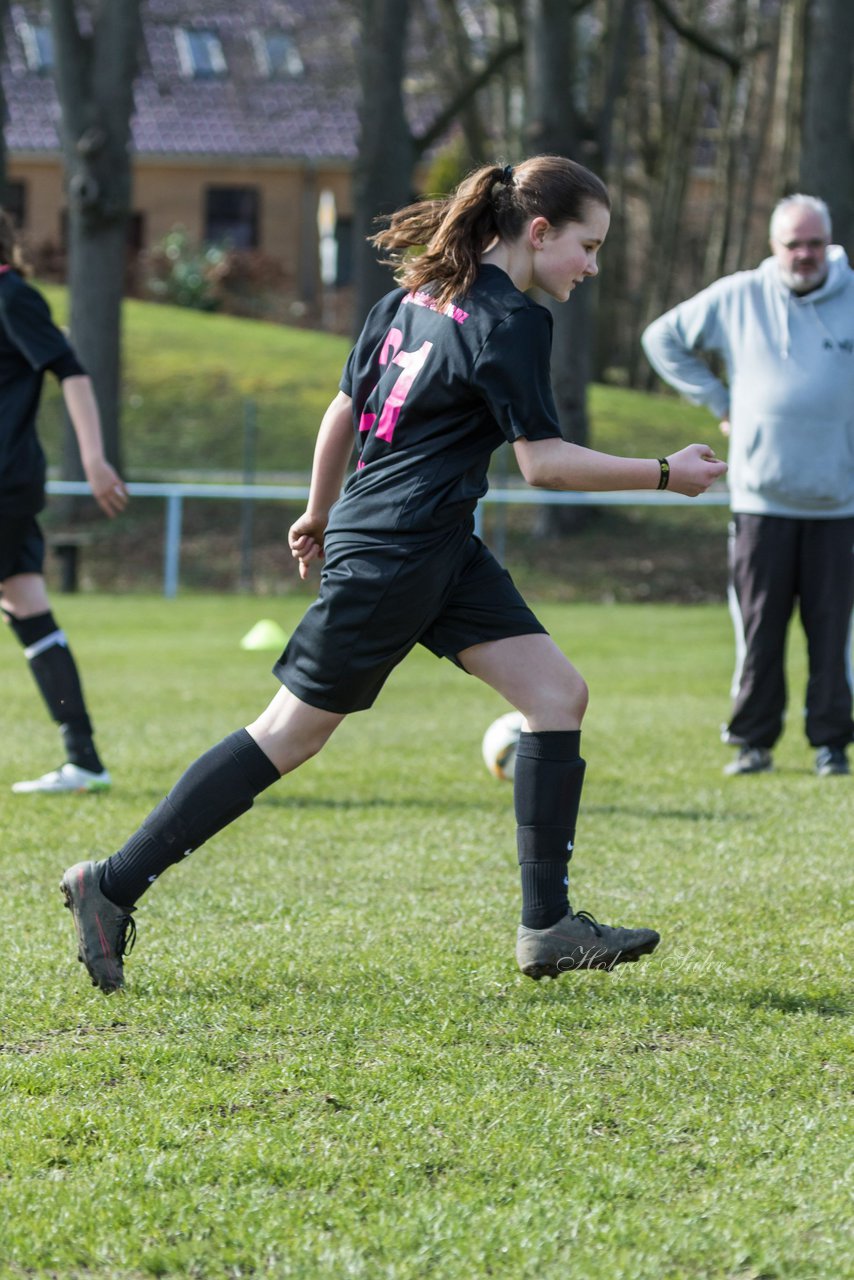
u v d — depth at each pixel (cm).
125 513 6956
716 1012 1083
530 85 6306
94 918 1108
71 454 6738
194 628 4700
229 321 10344
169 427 7994
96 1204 776
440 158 11456
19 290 1797
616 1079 955
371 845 1689
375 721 2816
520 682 1120
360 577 1038
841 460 2108
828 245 2119
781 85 9338
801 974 1178
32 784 1986
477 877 1530
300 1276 707
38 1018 1066
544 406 1017
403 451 1045
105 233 6556
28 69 13675
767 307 2125
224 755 1098
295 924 1332
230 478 7394
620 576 6425
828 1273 707
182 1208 771
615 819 1830
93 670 3544
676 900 1420
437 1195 786
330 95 9694
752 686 2172
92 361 6625
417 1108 899
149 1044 1012
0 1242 739
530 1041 1027
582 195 1057
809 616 2170
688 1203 777
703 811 1884
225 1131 871
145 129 13675
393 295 1098
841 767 2184
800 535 2147
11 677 3431
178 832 1098
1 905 1397
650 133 10869
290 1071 961
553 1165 820
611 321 11075
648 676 3553
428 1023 1058
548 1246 730
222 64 13800
